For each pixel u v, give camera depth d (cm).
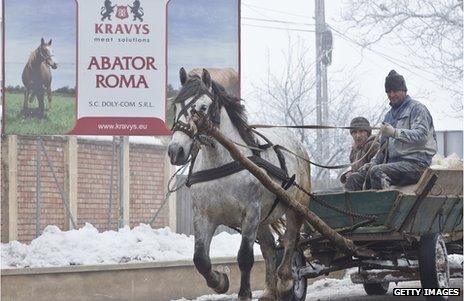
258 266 1591
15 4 1678
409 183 1253
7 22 1677
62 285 1322
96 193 2106
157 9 1695
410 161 1262
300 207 1155
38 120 1678
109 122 1684
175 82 1700
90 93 1683
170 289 1439
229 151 1089
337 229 1252
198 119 1073
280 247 1288
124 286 1381
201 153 1122
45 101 1678
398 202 1195
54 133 1678
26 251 1400
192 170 1138
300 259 1296
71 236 1446
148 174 2227
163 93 1691
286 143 1255
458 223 1366
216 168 1108
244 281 1112
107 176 2133
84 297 1342
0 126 1847
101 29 1681
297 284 1294
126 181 2125
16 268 1286
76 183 2039
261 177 1109
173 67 1700
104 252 1424
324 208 1259
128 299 1385
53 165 1997
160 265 1426
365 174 1300
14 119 1678
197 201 1115
